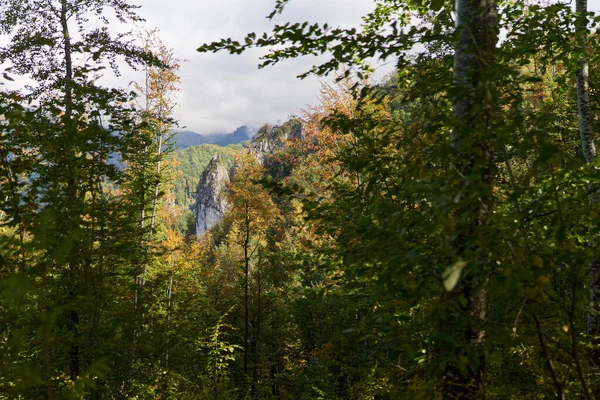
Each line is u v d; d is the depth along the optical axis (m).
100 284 3.54
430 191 1.58
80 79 3.75
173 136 13.56
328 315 11.98
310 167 13.13
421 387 1.94
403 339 2.21
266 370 14.52
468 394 1.95
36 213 2.49
